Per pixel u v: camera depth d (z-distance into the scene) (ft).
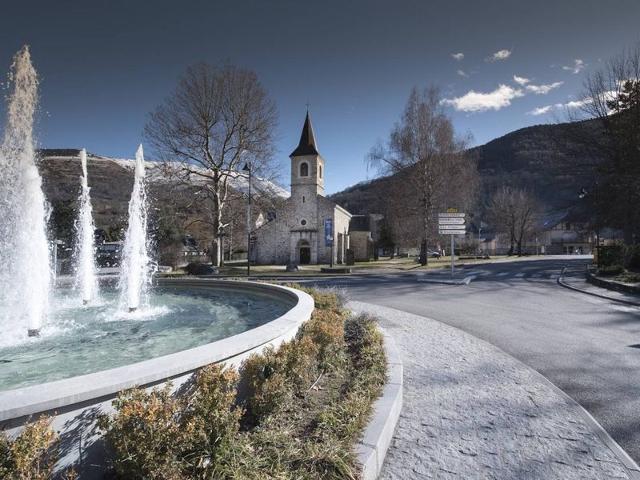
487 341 24.89
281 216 152.46
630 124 88.58
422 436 12.20
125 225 133.08
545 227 312.91
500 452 11.24
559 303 41.91
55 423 8.05
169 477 7.84
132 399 8.56
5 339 20.12
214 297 36.52
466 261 151.12
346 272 94.48
